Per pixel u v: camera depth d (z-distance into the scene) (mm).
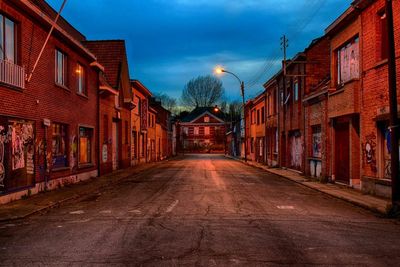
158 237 7730
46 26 15531
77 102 19891
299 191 16281
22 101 13656
